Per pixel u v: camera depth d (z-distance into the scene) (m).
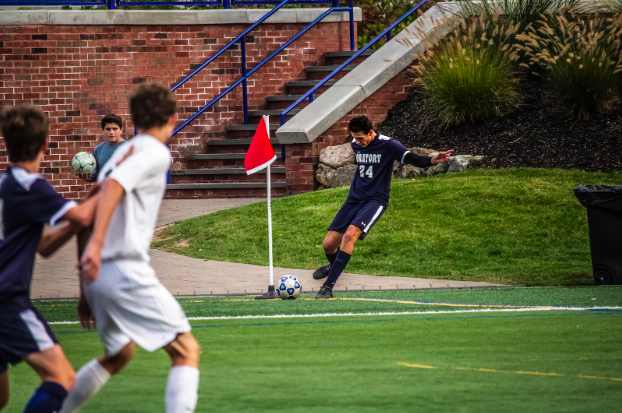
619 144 54.97
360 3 84.31
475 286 38.72
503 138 57.94
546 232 45.59
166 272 42.19
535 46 61.56
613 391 16.73
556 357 20.44
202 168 66.44
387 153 34.84
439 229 46.81
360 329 25.23
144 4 68.94
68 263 45.09
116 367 13.35
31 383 17.89
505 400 15.98
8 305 12.47
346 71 71.00
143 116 12.94
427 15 68.12
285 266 44.16
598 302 31.70
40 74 66.50
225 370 19.00
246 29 70.12
